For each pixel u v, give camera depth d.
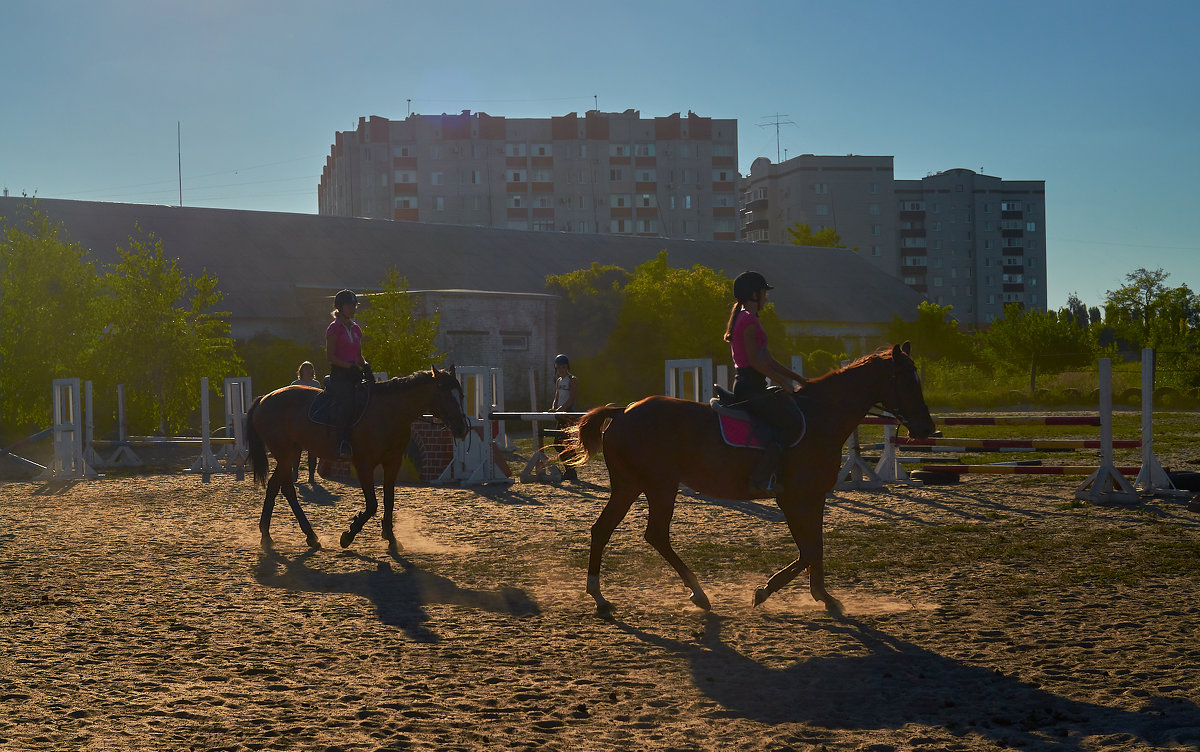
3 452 19.03
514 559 8.95
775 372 6.79
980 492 13.60
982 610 6.62
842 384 6.97
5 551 9.66
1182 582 7.34
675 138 121.06
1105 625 6.14
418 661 5.57
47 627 6.44
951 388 44.91
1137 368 44.50
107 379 28.20
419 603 7.12
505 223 117.31
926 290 132.62
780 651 5.73
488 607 6.98
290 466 9.99
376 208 116.69
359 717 4.60
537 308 41.53
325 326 41.69
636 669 5.40
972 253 134.12
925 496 13.28
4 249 28.61
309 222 52.34
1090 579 7.55
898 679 5.16
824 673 5.29
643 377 42.78
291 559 9.08
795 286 63.09
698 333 42.34
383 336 30.78
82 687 5.10
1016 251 135.00
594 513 12.11
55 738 4.32
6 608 7.02
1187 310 53.59
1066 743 4.20
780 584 6.84
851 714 4.64
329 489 15.38
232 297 42.12
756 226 129.50
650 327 43.00
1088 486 12.30
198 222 48.50
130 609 6.97
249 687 5.09
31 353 27.77
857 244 123.81
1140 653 5.49
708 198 121.69
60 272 28.41
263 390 38.81
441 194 116.75
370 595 7.43
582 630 6.28
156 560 9.06
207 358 29.09
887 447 15.02
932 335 59.28
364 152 117.50
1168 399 36.88
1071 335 46.84
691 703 4.81
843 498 13.21
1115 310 60.22
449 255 53.28
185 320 29.14
